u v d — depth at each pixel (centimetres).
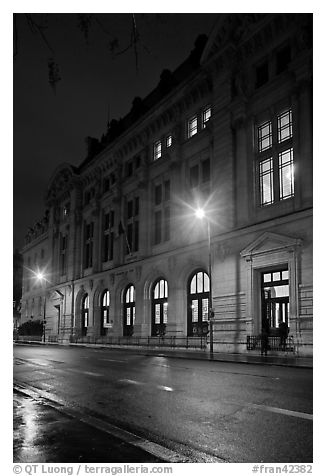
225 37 3247
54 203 6662
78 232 5875
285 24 2812
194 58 4141
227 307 2950
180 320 3519
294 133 2648
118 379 1450
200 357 2342
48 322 6444
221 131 3225
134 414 891
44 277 6931
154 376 1498
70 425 796
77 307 5569
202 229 3397
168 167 3962
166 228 3988
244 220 2947
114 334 4562
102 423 801
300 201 2566
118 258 4719
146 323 4016
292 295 2475
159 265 3847
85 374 1636
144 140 4403
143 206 4275
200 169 3559
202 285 3394
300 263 2473
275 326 2667
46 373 1716
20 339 7106
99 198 5366
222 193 3148
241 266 2891
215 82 3350
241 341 2797
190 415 858
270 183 2852
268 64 2970
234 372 1574
